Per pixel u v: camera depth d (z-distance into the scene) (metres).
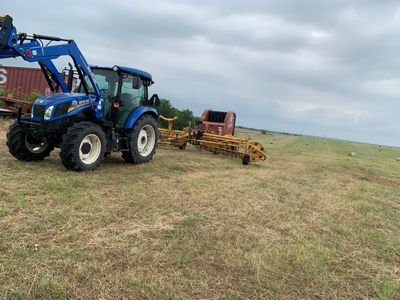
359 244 4.47
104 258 3.30
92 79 7.10
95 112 7.15
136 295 2.79
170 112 44.53
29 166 6.73
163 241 3.85
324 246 4.22
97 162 6.94
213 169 9.27
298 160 14.98
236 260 3.54
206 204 5.55
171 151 12.57
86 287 2.81
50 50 6.49
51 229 3.82
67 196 5.01
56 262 3.11
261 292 3.04
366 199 7.35
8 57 6.45
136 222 4.36
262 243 4.07
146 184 6.43
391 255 4.18
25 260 3.08
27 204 4.48
